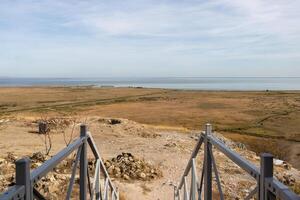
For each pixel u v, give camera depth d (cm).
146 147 2294
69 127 3019
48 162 302
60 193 1047
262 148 3466
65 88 17375
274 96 11438
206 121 5538
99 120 3456
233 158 334
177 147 2309
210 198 467
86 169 468
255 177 281
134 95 11906
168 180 1474
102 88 17438
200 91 15300
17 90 15150
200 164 1747
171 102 8931
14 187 241
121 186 1309
